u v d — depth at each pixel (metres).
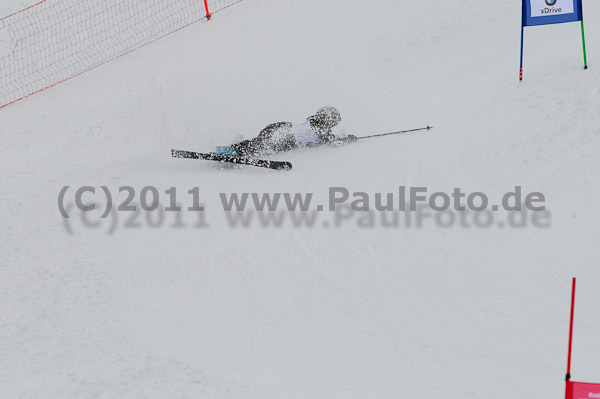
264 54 51.12
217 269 21.97
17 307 19.50
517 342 16.34
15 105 44.66
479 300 18.80
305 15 58.09
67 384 14.77
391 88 43.62
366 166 31.62
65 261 22.89
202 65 49.47
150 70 48.84
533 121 30.95
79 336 17.55
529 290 19.16
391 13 56.81
